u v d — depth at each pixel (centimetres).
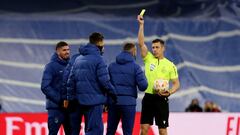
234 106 7238
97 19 7519
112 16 7600
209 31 7525
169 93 3841
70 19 7488
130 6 7675
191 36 7475
